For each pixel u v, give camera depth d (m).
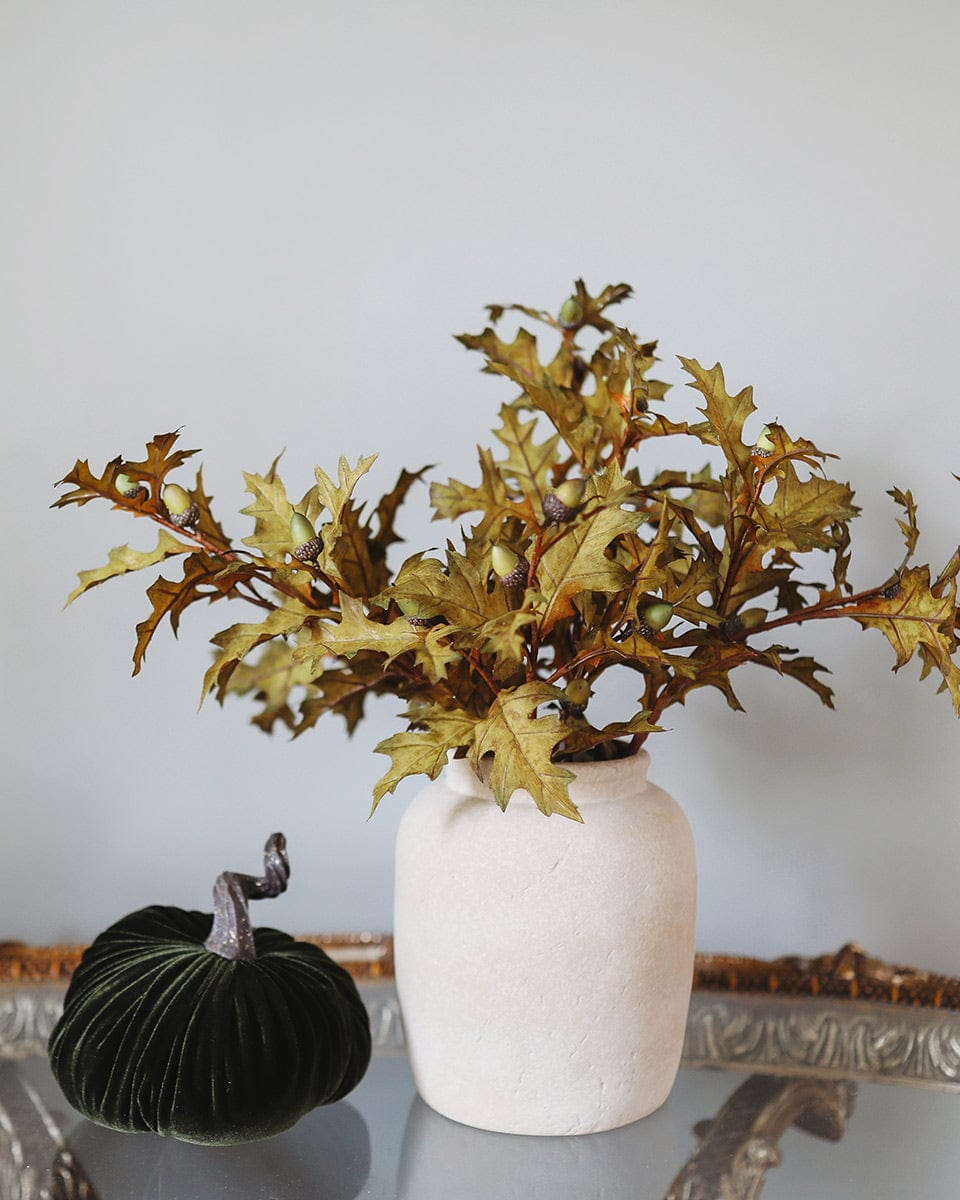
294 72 0.90
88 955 0.75
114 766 0.96
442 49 0.90
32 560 0.94
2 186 0.92
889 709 0.91
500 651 0.63
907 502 0.67
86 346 0.93
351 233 0.91
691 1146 0.72
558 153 0.90
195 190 0.91
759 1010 0.86
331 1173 0.69
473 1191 0.68
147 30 0.90
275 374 0.93
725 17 0.88
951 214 0.87
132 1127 0.68
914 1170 0.70
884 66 0.87
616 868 0.66
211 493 0.94
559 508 0.60
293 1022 0.68
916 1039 0.83
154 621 0.66
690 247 0.90
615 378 0.72
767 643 0.92
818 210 0.88
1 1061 0.81
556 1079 0.67
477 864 0.66
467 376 0.92
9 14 0.90
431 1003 0.68
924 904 0.92
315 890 0.97
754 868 0.94
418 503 0.93
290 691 0.84
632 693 0.93
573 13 0.89
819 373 0.89
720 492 0.72
